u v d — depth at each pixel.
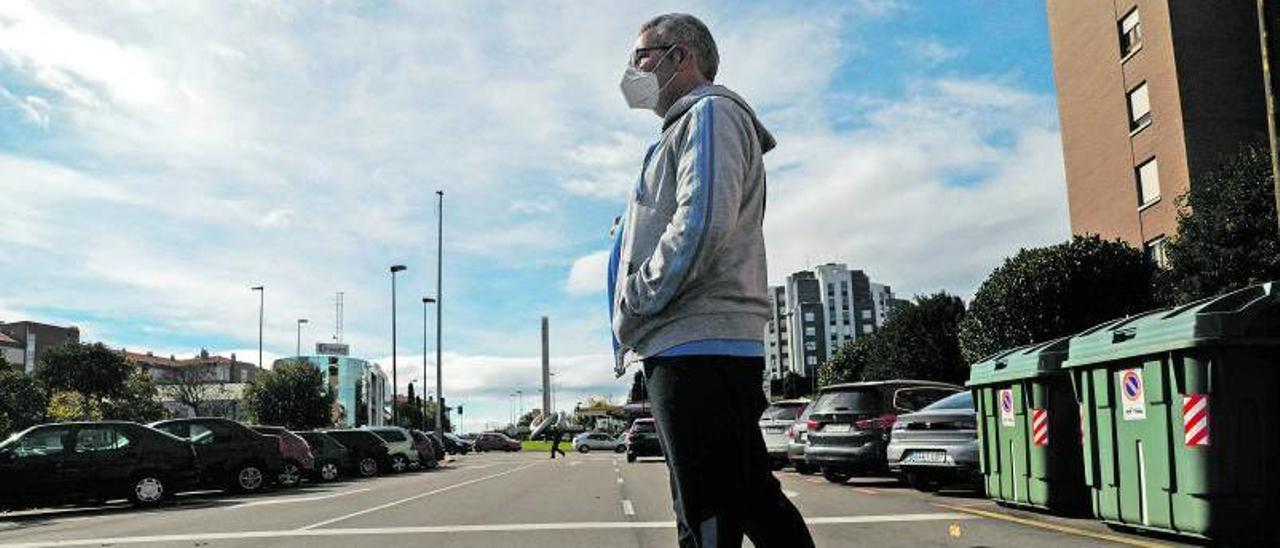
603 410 112.94
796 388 46.34
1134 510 7.40
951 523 8.77
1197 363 6.67
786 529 2.59
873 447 14.45
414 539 8.82
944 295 48.62
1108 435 7.75
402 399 153.38
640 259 2.62
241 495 18.84
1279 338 6.57
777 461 20.61
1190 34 29.42
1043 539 7.54
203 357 144.88
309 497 16.73
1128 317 7.85
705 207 2.40
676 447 2.47
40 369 69.12
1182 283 22.64
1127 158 31.95
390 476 28.28
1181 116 28.92
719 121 2.52
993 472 10.32
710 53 2.83
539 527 9.69
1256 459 6.53
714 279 2.52
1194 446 6.67
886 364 50.03
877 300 187.25
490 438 69.75
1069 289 27.28
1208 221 22.09
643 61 2.82
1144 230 31.03
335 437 29.12
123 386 69.94
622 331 2.64
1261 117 29.28
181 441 16.69
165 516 13.12
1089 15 34.28
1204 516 6.60
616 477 20.52
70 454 15.69
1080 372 8.23
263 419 61.97
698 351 2.47
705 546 2.42
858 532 8.25
